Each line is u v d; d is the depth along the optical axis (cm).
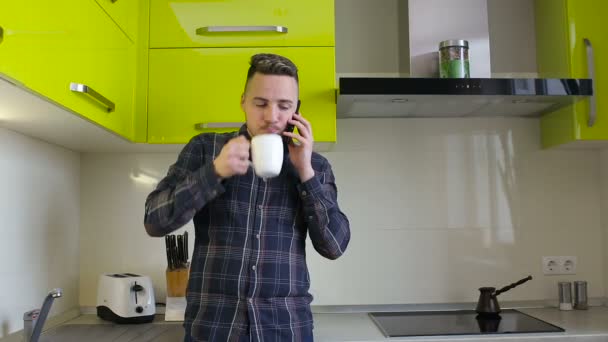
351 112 218
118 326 194
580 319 199
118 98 180
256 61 122
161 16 199
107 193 225
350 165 228
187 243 207
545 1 222
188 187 117
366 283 224
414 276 224
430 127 229
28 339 164
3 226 168
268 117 118
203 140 135
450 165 229
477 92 186
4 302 167
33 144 188
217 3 198
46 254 195
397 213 226
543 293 226
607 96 202
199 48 197
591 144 214
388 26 232
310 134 124
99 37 163
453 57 199
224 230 129
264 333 125
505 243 227
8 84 120
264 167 112
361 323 201
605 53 203
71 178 217
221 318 126
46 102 136
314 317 212
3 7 112
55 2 135
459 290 225
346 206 226
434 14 215
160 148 212
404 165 228
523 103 203
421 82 186
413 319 204
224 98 196
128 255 223
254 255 128
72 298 215
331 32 197
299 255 134
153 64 197
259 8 197
